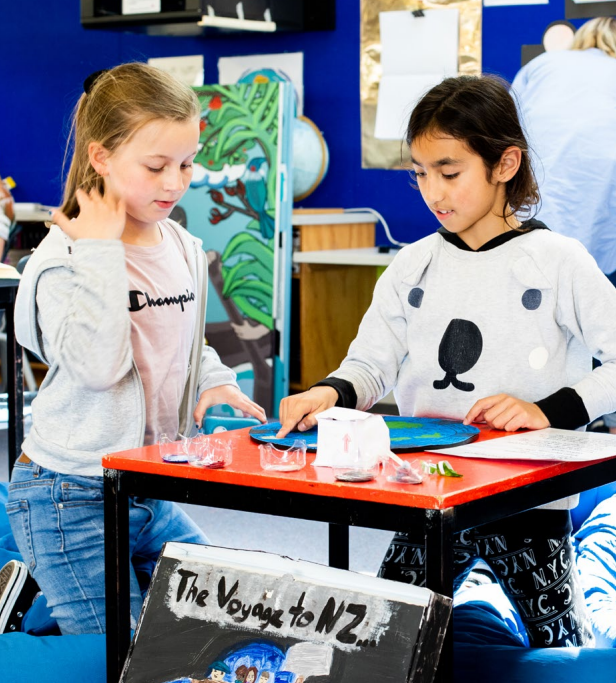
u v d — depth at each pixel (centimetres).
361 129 434
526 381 145
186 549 116
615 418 326
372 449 116
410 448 122
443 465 111
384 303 159
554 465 117
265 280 407
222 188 412
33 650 148
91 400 152
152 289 160
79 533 155
